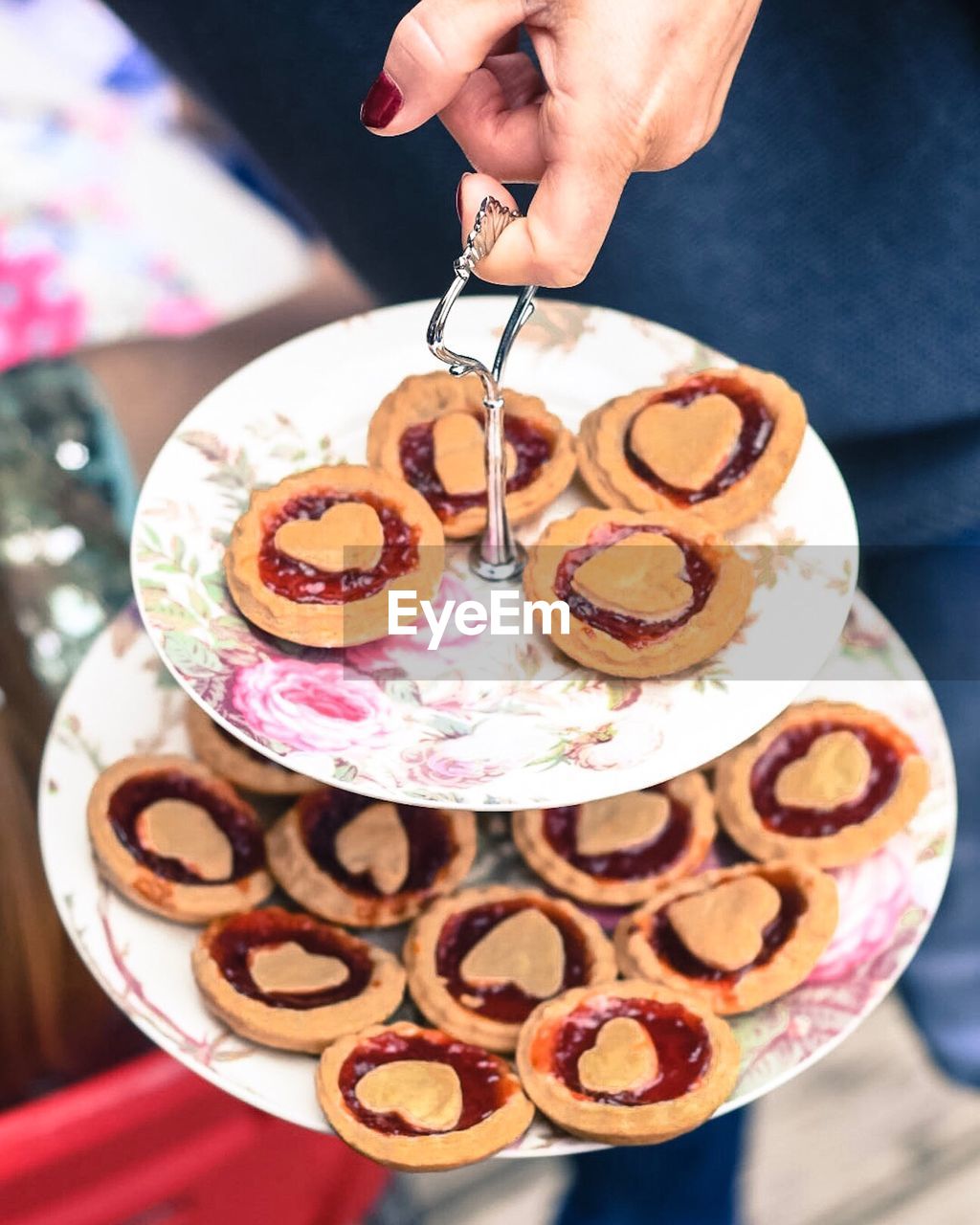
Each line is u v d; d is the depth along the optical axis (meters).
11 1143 0.83
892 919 0.73
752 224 0.81
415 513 0.69
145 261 1.30
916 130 0.77
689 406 0.72
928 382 0.83
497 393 0.66
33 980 0.87
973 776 0.98
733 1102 0.69
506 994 0.71
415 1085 0.68
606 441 0.71
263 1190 0.92
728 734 0.65
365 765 0.64
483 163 0.65
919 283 0.81
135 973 0.72
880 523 0.90
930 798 0.76
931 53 0.76
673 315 0.84
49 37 1.37
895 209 0.79
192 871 0.74
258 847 0.75
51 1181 0.85
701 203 0.80
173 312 1.26
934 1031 1.06
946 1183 1.34
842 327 0.83
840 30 0.76
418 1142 0.67
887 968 0.72
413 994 0.71
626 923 0.73
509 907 0.73
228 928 0.73
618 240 0.81
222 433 0.71
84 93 1.37
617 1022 0.70
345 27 0.79
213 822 0.75
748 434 0.71
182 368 1.07
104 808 0.74
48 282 1.27
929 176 0.78
